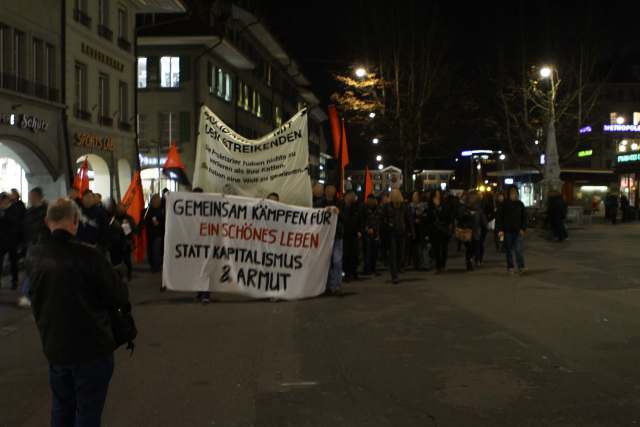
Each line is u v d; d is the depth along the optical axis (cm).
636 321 998
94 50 2848
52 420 469
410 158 3653
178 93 4122
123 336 471
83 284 443
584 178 4738
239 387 695
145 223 1681
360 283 1478
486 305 1152
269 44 5625
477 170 6406
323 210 1244
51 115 2492
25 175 2541
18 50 2303
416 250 1722
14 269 1408
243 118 5125
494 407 621
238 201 1226
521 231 1548
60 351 440
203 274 1216
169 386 702
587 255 1977
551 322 998
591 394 654
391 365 773
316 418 599
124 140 3170
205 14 4294
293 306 1177
